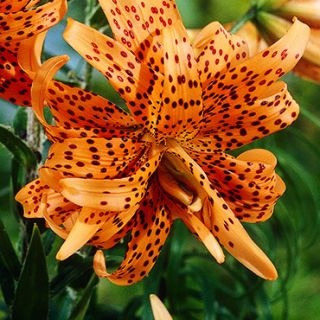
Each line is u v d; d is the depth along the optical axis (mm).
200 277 625
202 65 400
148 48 391
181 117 393
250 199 428
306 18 561
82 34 370
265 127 411
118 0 388
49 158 378
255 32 577
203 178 399
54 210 405
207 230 405
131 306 616
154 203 425
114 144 388
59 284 486
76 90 383
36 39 405
